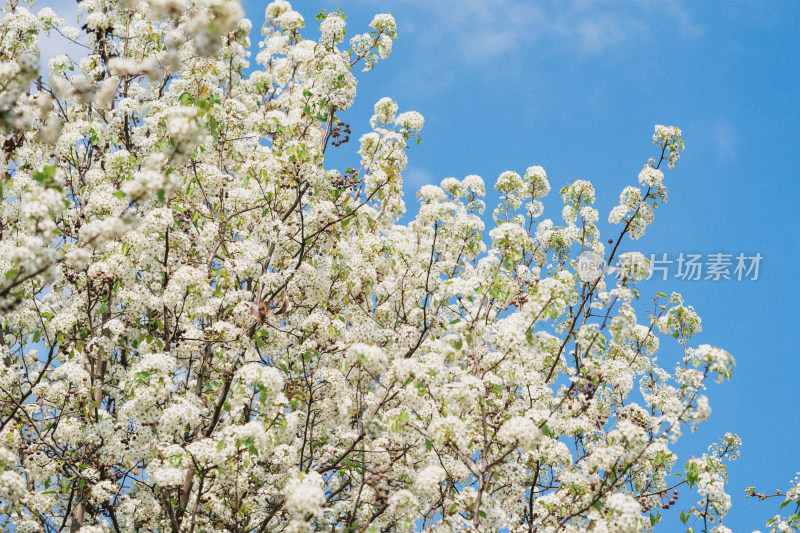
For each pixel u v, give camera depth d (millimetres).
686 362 8102
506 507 9250
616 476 8211
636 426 7895
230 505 9445
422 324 10930
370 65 12180
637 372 10656
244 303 10023
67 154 11227
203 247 10844
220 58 13320
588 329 8539
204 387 10375
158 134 10430
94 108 12016
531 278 9672
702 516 8844
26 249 6211
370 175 11555
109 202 9883
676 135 10078
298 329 10414
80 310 10836
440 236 11414
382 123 12180
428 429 8188
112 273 9500
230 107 11867
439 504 8961
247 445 7750
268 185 11352
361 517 9664
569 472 8844
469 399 7945
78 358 10461
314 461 10297
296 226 11258
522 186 11703
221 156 11812
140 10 12875
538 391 9586
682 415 7691
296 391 9594
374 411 8844
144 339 10336
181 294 9461
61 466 9711
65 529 10500
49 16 12625
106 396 11414
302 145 10500
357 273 11438
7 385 10148
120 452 9078
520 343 8094
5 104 6734
